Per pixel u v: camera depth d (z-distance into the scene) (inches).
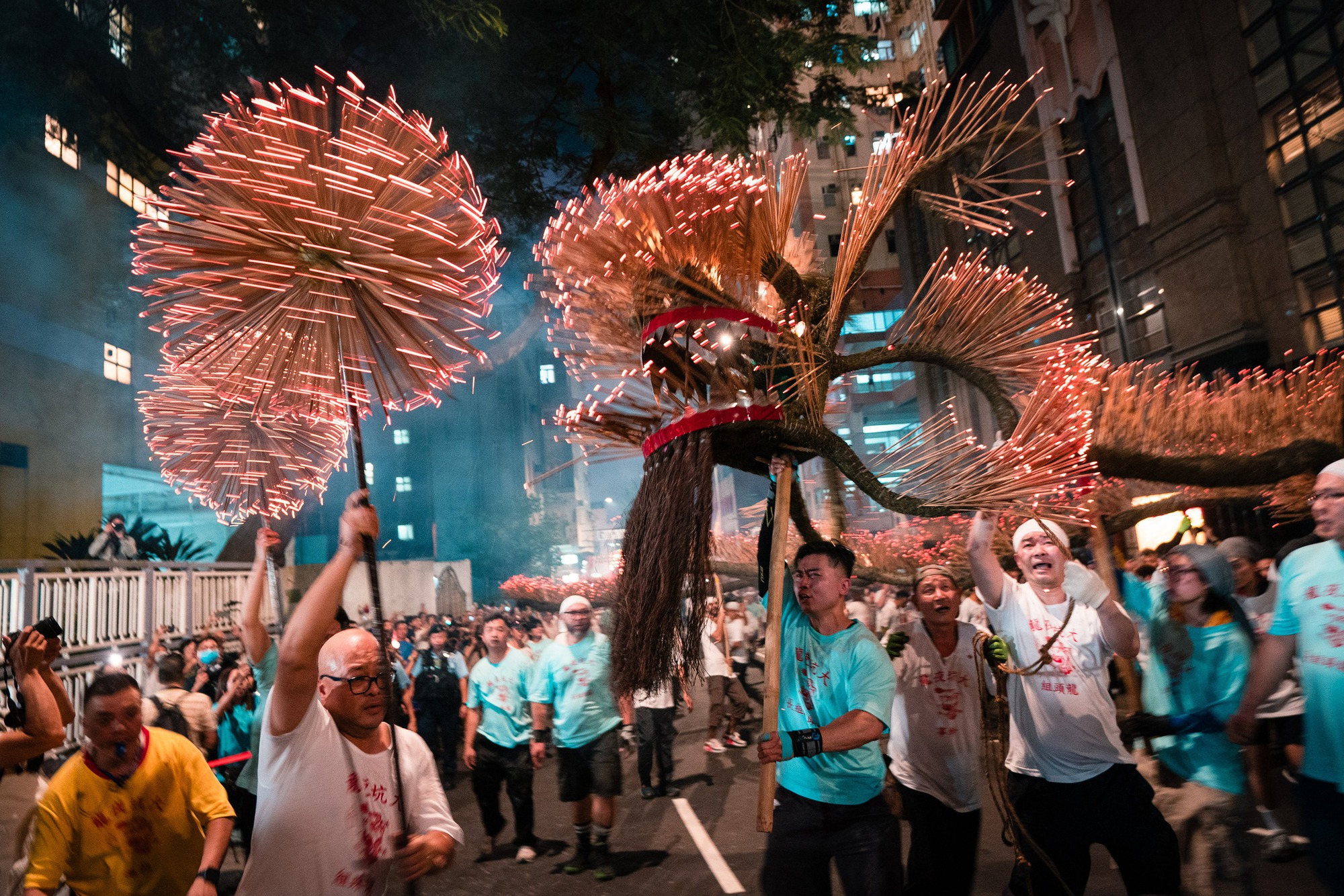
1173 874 136.9
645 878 229.5
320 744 94.2
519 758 261.4
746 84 515.2
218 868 115.8
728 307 106.7
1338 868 115.6
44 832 114.3
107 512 1002.7
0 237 775.7
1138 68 821.2
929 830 149.6
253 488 103.2
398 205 69.0
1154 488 354.6
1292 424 274.7
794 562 130.5
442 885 235.1
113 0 515.5
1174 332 792.9
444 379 74.4
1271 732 196.5
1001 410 123.8
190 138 599.5
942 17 1182.9
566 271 109.0
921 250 1235.9
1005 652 137.4
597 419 114.0
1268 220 701.3
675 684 108.4
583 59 541.0
